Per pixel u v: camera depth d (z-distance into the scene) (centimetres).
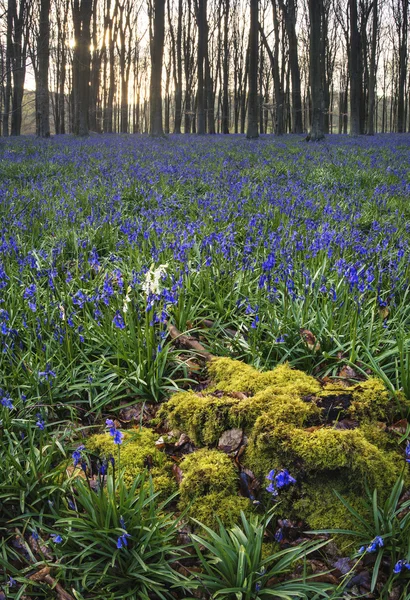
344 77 5872
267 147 1953
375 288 500
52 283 505
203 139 2620
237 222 764
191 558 291
